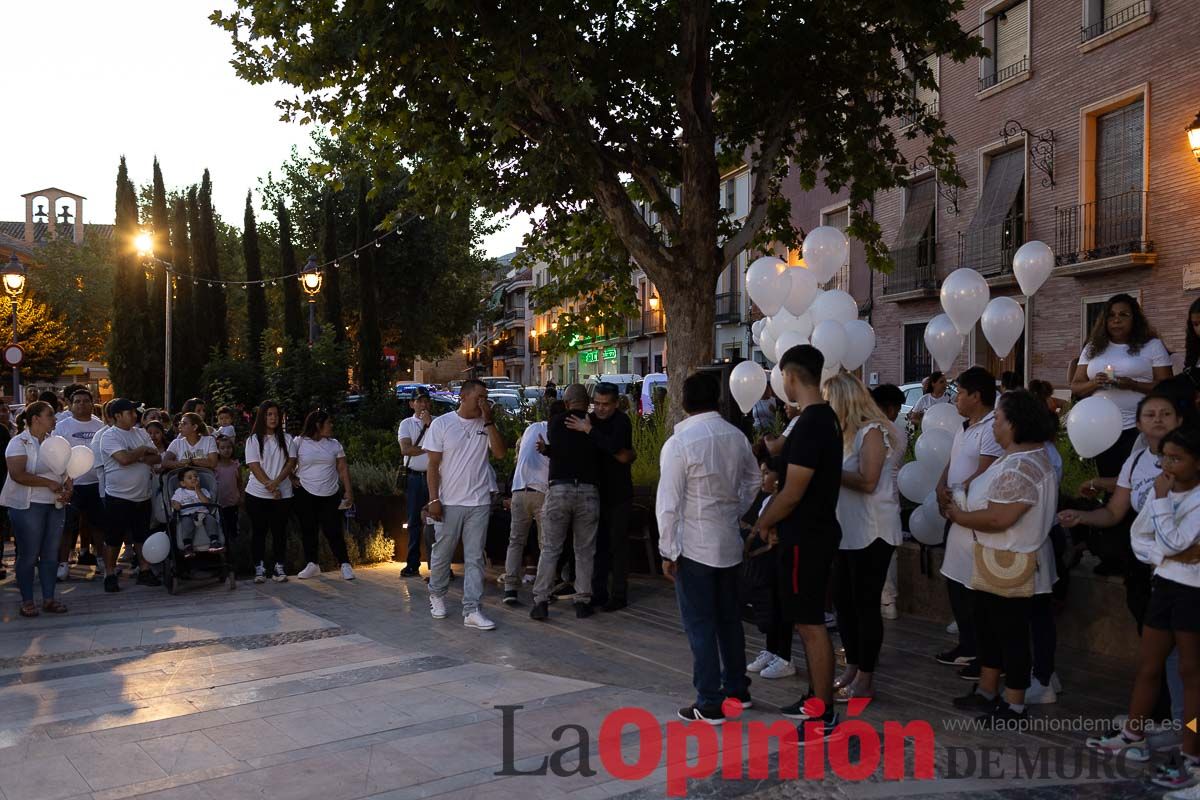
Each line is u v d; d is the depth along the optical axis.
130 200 30.03
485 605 8.08
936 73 20.72
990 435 5.14
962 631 5.59
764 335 7.46
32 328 38.09
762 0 10.41
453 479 7.27
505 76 8.52
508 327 75.62
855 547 4.96
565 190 11.48
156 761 4.35
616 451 7.39
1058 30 17.25
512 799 3.89
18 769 4.26
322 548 10.36
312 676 5.84
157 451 9.47
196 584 8.95
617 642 6.67
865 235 12.16
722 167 13.03
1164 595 4.00
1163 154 15.07
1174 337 14.96
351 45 8.89
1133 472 4.45
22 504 7.75
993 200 19.20
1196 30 14.42
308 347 21.34
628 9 10.45
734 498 4.87
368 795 3.94
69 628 7.33
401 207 12.16
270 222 39.31
